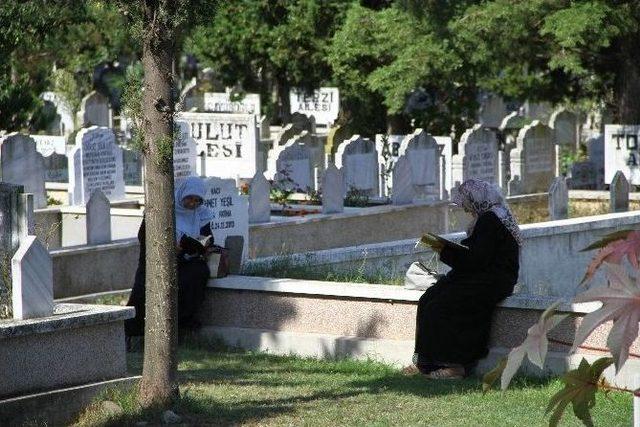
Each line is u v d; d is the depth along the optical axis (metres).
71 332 13.48
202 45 49.94
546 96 46.47
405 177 31.17
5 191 14.18
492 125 54.75
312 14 48.25
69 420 13.20
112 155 31.19
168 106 12.68
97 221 25.09
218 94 55.44
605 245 6.32
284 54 49.00
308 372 16.31
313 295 17.77
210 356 17.50
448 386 15.16
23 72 44.69
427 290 16.30
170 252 13.02
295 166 34.50
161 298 13.05
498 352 15.97
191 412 13.10
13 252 14.07
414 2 38.09
